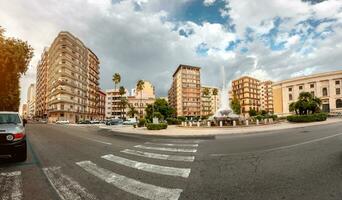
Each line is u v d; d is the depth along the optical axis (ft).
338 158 21.49
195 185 14.47
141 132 69.97
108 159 23.59
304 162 20.17
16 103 101.50
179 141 42.09
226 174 16.93
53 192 13.51
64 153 28.27
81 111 256.52
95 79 306.35
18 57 65.10
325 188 13.20
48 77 288.10
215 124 86.33
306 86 253.03
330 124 85.20
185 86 333.01
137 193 13.14
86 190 13.79
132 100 366.63
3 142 21.18
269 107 380.37
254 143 35.29
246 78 349.82
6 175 17.57
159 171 18.17
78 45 251.19
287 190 13.07
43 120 257.96
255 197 12.17
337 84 227.40
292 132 55.21
